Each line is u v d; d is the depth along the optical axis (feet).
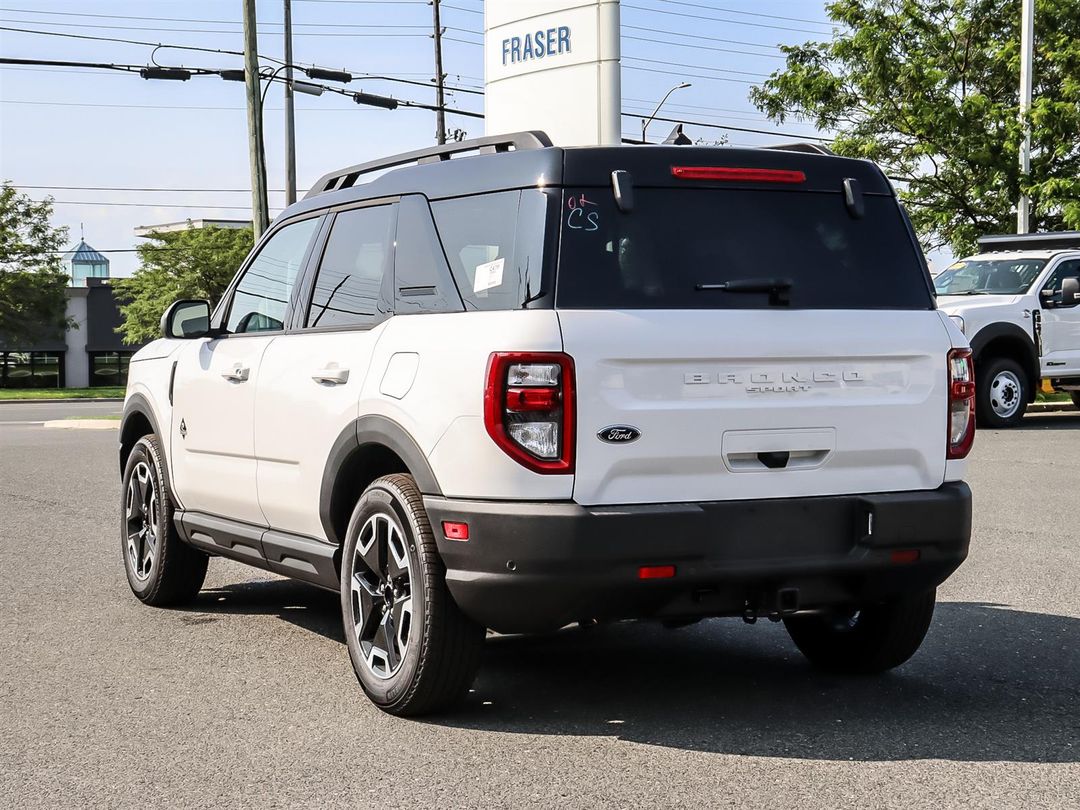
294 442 18.21
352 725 15.74
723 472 14.85
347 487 17.30
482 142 16.78
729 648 19.81
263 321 20.18
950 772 13.78
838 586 15.44
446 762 14.24
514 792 13.24
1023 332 55.52
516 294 14.83
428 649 15.28
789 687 17.40
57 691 17.48
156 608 23.22
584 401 14.29
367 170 19.24
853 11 85.81
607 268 14.84
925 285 16.43
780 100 89.56
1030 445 48.19
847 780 13.52
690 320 14.80
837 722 15.69
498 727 15.57
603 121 45.55
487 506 14.43
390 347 16.26
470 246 15.76
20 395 184.34
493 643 20.29
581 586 14.19
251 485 19.61
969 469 41.29
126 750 14.83
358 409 16.56
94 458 54.08
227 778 13.80
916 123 82.53
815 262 15.79
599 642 20.31
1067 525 30.68
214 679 18.08
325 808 12.85
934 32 87.76
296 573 18.83
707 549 14.56
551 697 16.93
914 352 15.87
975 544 28.32
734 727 15.49
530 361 14.26
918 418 15.85
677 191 15.40
